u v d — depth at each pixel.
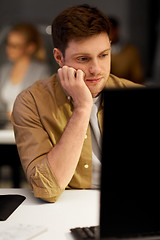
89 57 1.45
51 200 1.41
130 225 0.87
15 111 1.66
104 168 0.85
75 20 1.42
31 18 5.66
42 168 1.41
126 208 0.86
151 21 5.84
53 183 1.40
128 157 0.84
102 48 1.44
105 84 1.65
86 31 1.40
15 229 1.13
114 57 4.73
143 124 0.84
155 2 5.77
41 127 1.64
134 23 5.84
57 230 1.16
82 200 1.45
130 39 5.87
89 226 1.19
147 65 5.90
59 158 1.41
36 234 1.11
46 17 5.68
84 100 1.45
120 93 0.82
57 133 1.65
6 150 2.96
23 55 3.83
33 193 1.54
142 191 0.86
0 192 1.55
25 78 3.80
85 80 1.50
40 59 3.91
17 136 1.62
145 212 0.87
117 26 4.57
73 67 1.49
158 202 0.88
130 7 5.80
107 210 0.86
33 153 1.53
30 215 1.29
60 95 1.66
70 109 1.65
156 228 0.88
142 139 0.84
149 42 5.87
